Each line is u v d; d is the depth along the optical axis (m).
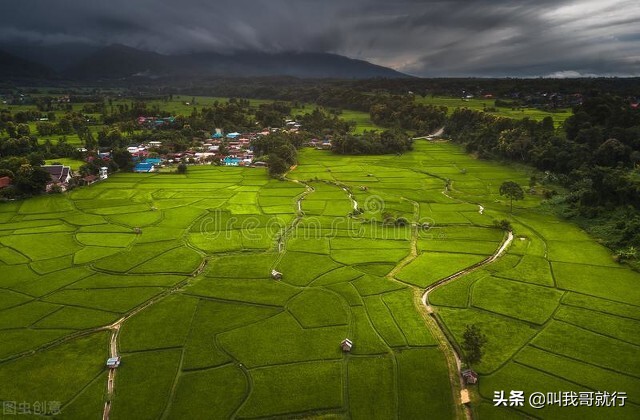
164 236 92.00
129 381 49.19
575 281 70.38
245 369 51.09
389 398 46.41
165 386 48.41
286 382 48.84
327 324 59.88
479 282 70.69
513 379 49.06
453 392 47.44
